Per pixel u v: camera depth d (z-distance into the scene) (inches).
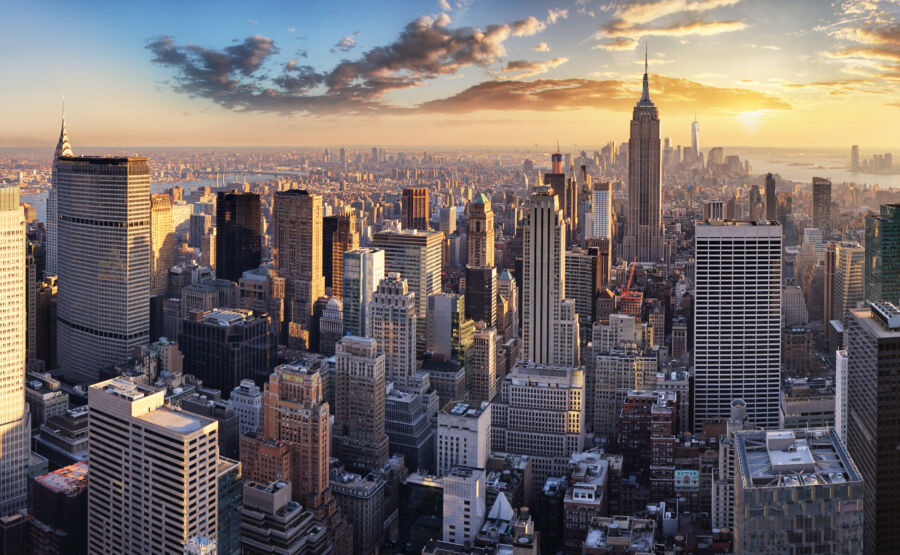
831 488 7736.2
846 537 7800.2
